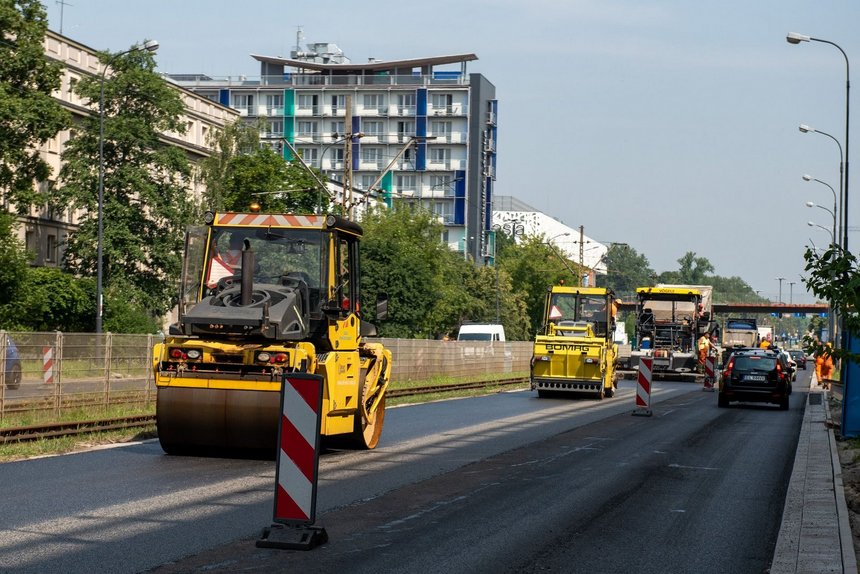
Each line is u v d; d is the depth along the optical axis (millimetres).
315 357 19719
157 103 79750
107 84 78938
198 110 100062
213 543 12031
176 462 19266
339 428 20766
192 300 21000
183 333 19859
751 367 41531
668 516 14781
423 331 86875
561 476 18609
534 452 22516
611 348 47812
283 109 167750
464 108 166750
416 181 167500
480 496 16078
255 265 20859
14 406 26625
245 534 12594
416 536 12797
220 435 19359
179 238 79875
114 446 21891
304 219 21000
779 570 11359
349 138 52750
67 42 82500
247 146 86562
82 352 29469
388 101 166875
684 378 74688
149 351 33125
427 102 166750
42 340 27719
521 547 12336
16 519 13219
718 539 13180
